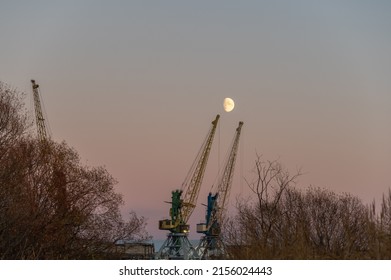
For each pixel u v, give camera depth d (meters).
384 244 76.31
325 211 193.88
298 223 92.00
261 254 86.38
